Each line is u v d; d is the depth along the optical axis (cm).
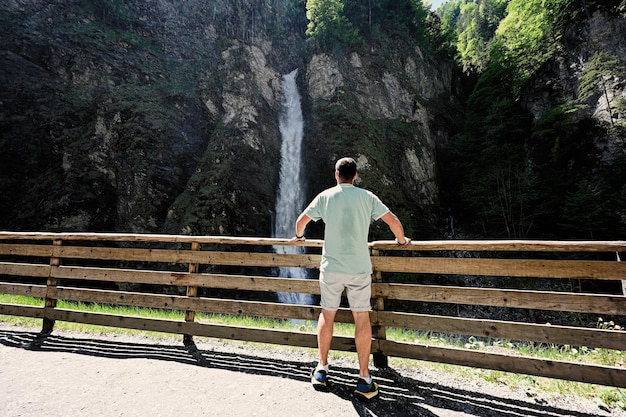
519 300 285
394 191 2570
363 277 262
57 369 313
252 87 3014
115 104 2345
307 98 3133
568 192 2125
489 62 3397
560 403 257
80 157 2116
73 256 450
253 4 3678
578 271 269
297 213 2564
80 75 2405
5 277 1814
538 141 2525
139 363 330
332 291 265
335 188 282
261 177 2458
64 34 2464
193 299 395
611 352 376
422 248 312
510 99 2858
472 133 3058
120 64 2583
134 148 2189
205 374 303
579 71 2469
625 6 2364
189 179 2273
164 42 2966
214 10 3366
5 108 2056
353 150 2612
